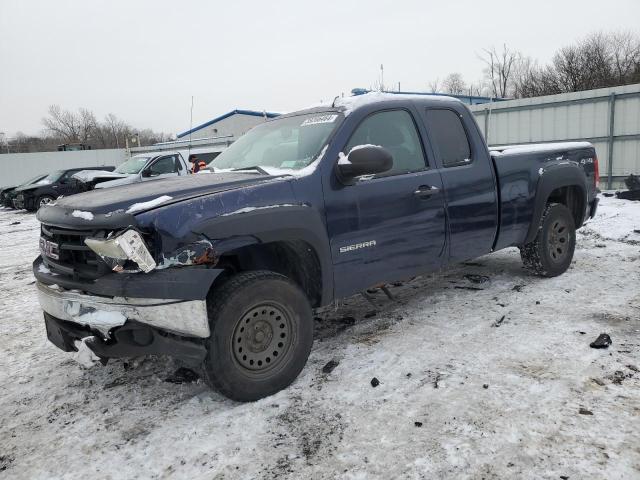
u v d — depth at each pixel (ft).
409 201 12.67
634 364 11.01
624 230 25.53
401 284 18.25
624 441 8.36
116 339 9.58
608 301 15.15
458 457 8.23
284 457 8.55
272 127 14.17
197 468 8.40
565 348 12.01
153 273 9.13
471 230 14.34
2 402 11.18
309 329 11.05
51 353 14.01
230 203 9.89
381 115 12.82
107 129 236.43
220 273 9.93
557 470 7.77
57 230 10.32
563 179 16.96
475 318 14.34
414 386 10.63
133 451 8.98
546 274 17.53
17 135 231.09
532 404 9.64
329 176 11.34
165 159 45.14
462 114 14.66
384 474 7.96
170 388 11.33
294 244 11.13
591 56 127.03
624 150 43.70
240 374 10.03
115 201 9.79
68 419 10.27
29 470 8.65
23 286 22.39
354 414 9.71
